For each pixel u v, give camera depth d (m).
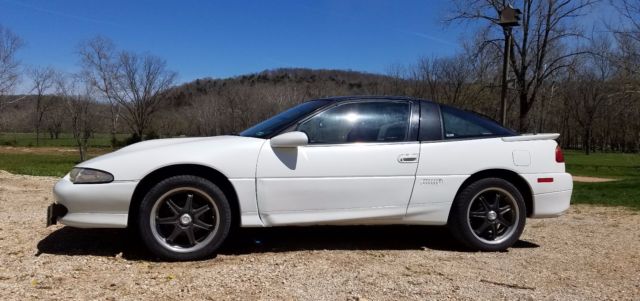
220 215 4.05
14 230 4.91
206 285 3.44
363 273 3.79
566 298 3.38
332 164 4.26
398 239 4.96
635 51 19.48
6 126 49.22
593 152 61.56
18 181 9.04
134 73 43.53
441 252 4.52
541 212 4.75
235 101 47.91
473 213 4.59
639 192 10.62
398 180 4.39
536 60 27.41
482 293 3.43
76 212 3.90
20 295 3.15
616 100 24.91
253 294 3.29
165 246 3.96
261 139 4.27
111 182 3.89
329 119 4.44
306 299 3.23
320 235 5.03
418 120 4.59
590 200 9.14
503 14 11.46
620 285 3.69
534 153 4.74
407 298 3.30
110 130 41.75
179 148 4.11
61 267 3.75
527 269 4.06
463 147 4.58
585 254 4.62
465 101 29.89
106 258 4.02
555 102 56.03
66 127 44.12
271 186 4.15
